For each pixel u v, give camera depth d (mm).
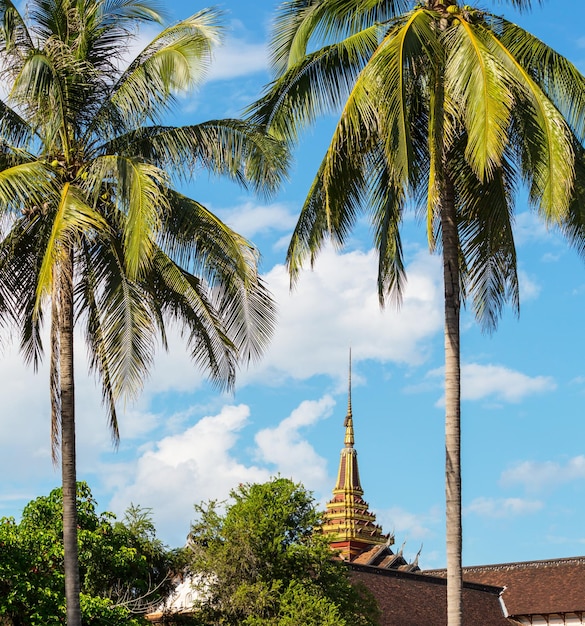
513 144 24516
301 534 46781
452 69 22828
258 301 26609
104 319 26312
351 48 24672
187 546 47625
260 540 45312
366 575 66562
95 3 26875
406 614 64812
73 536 25156
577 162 24984
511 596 78062
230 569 44844
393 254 26312
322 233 26359
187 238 26312
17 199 23578
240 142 25812
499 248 25562
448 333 24312
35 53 23969
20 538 36250
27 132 26203
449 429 23828
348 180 25547
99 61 26547
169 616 46875
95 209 25562
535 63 24641
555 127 22719
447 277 24609
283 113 25797
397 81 22453
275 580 44469
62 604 34375
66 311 25625
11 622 35438
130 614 40156
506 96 22188
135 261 23000
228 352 27562
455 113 23500
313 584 45156
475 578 82688
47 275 22109
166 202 24781
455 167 25172
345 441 88250
